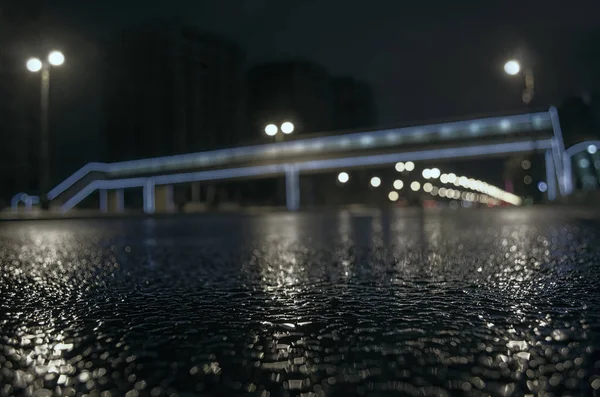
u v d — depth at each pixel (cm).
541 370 260
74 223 3009
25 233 1950
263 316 416
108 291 559
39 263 875
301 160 8762
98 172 11831
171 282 623
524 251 937
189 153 10212
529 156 7931
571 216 2700
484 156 7669
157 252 1059
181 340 339
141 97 16950
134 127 17088
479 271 673
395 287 555
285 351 308
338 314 419
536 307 430
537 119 7106
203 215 4775
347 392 233
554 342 317
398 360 284
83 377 262
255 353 305
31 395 234
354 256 908
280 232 1792
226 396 231
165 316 421
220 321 399
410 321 386
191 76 16700
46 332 368
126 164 11294
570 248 967
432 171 9544
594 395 223
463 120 7562
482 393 228
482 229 1728
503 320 383
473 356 289
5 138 12725
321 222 2692
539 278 598
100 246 1261
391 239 1330
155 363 287
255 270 731
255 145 9381
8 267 816
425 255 904
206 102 16975
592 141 7300
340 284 586
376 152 8206
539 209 4744
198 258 916
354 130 8406
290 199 8944
